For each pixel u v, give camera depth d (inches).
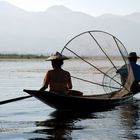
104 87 1007.6
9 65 3553.2
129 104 850.8
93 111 756.0
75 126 616.1
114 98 822.5
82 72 1993.1
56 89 730.8
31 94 696.4
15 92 1090.7
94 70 2175.2
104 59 1045.2
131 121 652.7
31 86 1302.9
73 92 779.4
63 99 723.4
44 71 2394.2
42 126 615.5
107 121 654.5
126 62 955.3
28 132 577.0
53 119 673.0
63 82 735.1
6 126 616.4
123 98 860.0
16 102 882.8
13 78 1740.9
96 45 989.8
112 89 976.9
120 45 973.8
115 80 945.5
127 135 555.8
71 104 739.4
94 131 581.3
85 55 995.9
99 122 647.1
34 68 2827.3
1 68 2827.3
